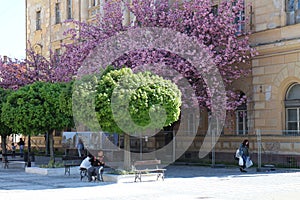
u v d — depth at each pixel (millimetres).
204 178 21578
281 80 27000
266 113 27781
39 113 23984
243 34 28828
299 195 15836
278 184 18984
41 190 17781
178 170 25844
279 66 27141
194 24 28203
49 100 24031
